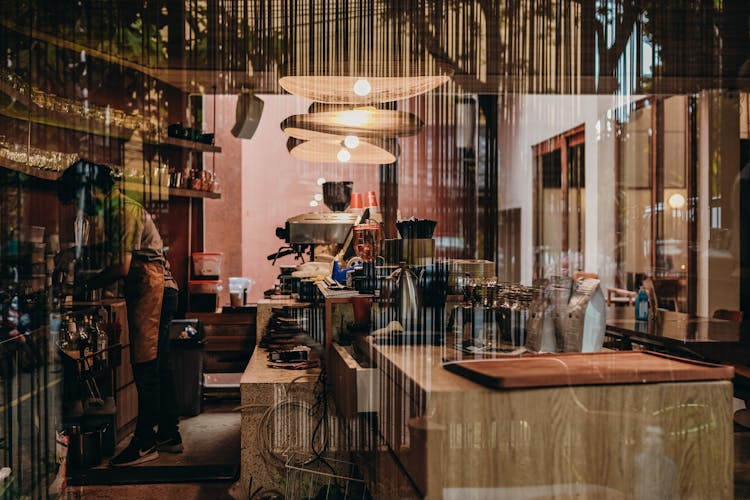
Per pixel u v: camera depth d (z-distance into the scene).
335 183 1.89
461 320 1.18
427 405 0.92
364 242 1.58
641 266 2.35
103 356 1.97
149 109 2.15
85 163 2.00
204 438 2.08
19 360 1.82
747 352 1.53
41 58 1.93
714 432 0.95
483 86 1.86
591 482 0.94
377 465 1.21
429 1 1.84
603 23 2.00
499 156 1.85
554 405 0.93
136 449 1.94
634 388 0.94
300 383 1.63
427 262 1.27
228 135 2.29
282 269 2.14
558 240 1.99
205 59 1.92
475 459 0.93
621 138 2.17
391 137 1.80
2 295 1.85
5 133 1.83
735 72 2.08
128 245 2.02
